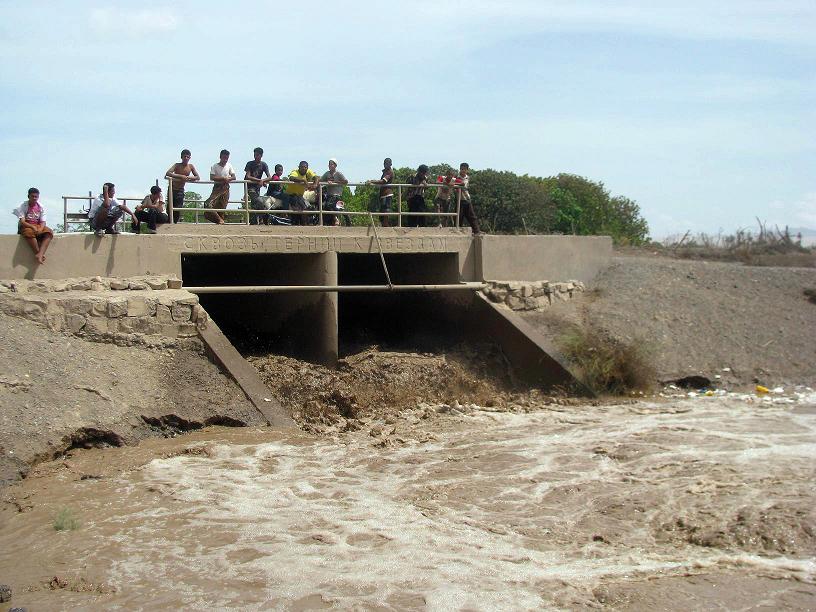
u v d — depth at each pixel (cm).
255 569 975
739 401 1873
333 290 1973
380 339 2353
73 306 1611
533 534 1089
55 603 901
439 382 1950
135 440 1468
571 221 3806
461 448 1477
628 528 1108
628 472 1322
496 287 2192
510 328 2086
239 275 2234
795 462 1346
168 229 1914
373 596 907
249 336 2189
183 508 1171
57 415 1410
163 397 1565
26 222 1708
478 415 1741
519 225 3472
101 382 1523
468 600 898
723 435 1537
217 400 1600
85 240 1770
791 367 2056
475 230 2291
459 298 2216
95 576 963
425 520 1134
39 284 1677
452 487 1265
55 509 1170
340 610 878
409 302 2372
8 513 1166
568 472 1330
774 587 929
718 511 1129
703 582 941
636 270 2428
